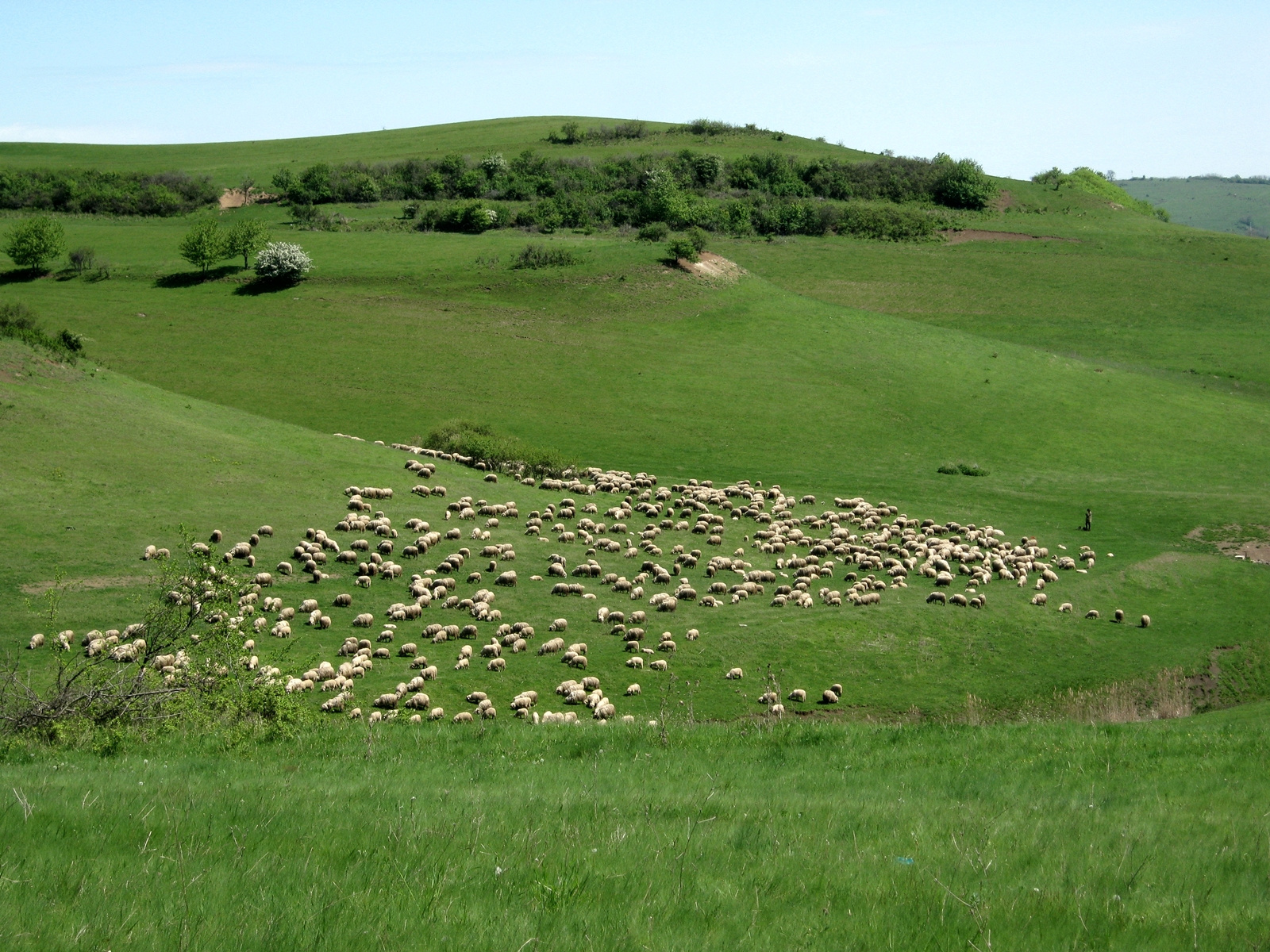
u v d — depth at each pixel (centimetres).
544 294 12075
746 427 9012
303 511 5466
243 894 1102
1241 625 4997
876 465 8331
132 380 7344
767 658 4112
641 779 1930
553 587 4747
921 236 16775
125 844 1277
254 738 2266
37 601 3981
